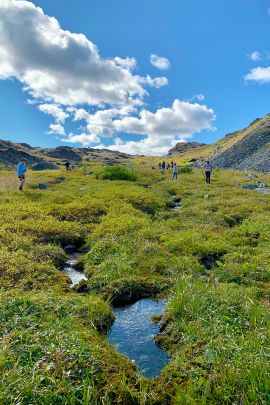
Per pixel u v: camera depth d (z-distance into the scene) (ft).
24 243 51.16
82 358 22.90
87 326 29.86
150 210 83.66
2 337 25.11
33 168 324.39
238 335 26.20
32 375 20.89
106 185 118.32
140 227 62.85
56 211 73.20
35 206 77.30
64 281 40.93
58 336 25.21
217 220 69.67
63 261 49.98
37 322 27.50
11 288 36.47
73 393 19.95
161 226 63.72
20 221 62.90
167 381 23.21
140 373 24.90
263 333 25.46
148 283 39.68
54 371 21.57
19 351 23.18
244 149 364.17
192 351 25.41
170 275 41.91
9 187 104.42
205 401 20.25
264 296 34.78
